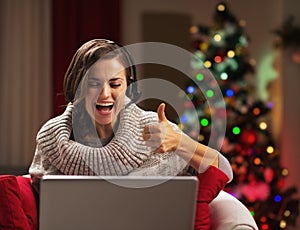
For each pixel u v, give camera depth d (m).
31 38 6.67
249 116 5.88
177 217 2.19
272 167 5.82
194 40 6.12
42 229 2.17
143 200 2.18
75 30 6.72
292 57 6.59
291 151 6.62
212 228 2.63
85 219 2.18
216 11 6.06
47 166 2.63
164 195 2.18
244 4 7.06
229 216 2.61
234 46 5.98
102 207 2.17
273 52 6.88
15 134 6.71
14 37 6.66
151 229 2.20
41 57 6.70
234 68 5.94
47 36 6.70
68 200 2.16
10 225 2.41
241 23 6.11
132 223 2.19
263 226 5.65
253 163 5.76
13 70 6.67
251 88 6.09
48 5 6.69
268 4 6.92
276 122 6.77
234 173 5.73
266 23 6.94
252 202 5.69
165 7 7.04
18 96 6.70
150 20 7.01
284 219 5.70
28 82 6.68
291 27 6.50
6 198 2.43
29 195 2.57
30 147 6.72
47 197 2.15
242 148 5.81
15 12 6.65
